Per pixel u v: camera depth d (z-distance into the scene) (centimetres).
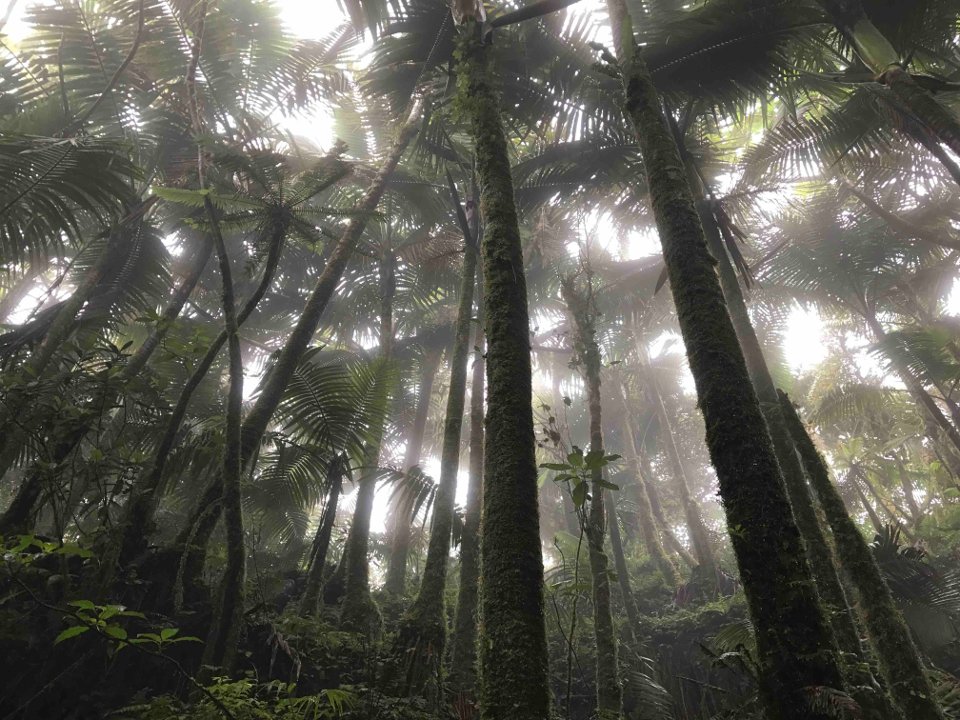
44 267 616
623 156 713
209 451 487
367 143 1052
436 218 948
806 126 741
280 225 444
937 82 419
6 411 440
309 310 576
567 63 665
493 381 249
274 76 805
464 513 617
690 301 255
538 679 178
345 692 349
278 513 667
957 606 645
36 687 341
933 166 930
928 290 1045
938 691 495
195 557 436
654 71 580
